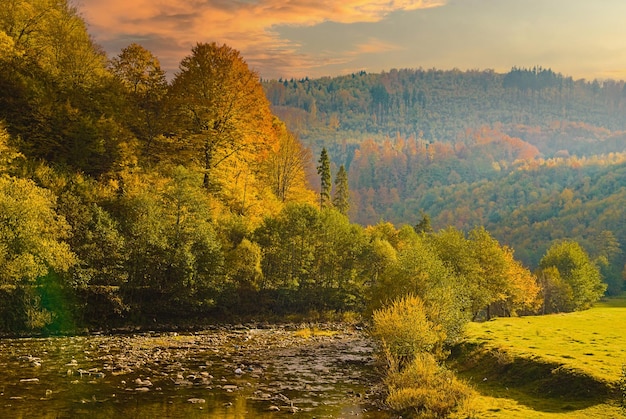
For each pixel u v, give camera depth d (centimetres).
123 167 7488
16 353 4128
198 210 7044
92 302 6022
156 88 8981
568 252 13900
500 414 2917
